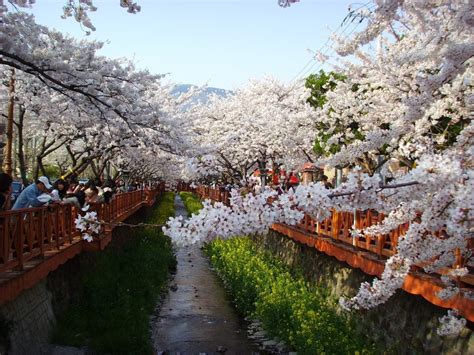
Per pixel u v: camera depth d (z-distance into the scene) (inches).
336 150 524.4
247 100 1021.2
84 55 397.4
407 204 169.3
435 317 291.7
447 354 273.3
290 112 756.0
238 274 618.8
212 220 145.9
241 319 527.8
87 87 406.0
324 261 534.0
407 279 292.5
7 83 508.4
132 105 456.1
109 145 621.0
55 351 340.8
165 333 475.2
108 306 447.8
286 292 494.6
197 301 595.2
